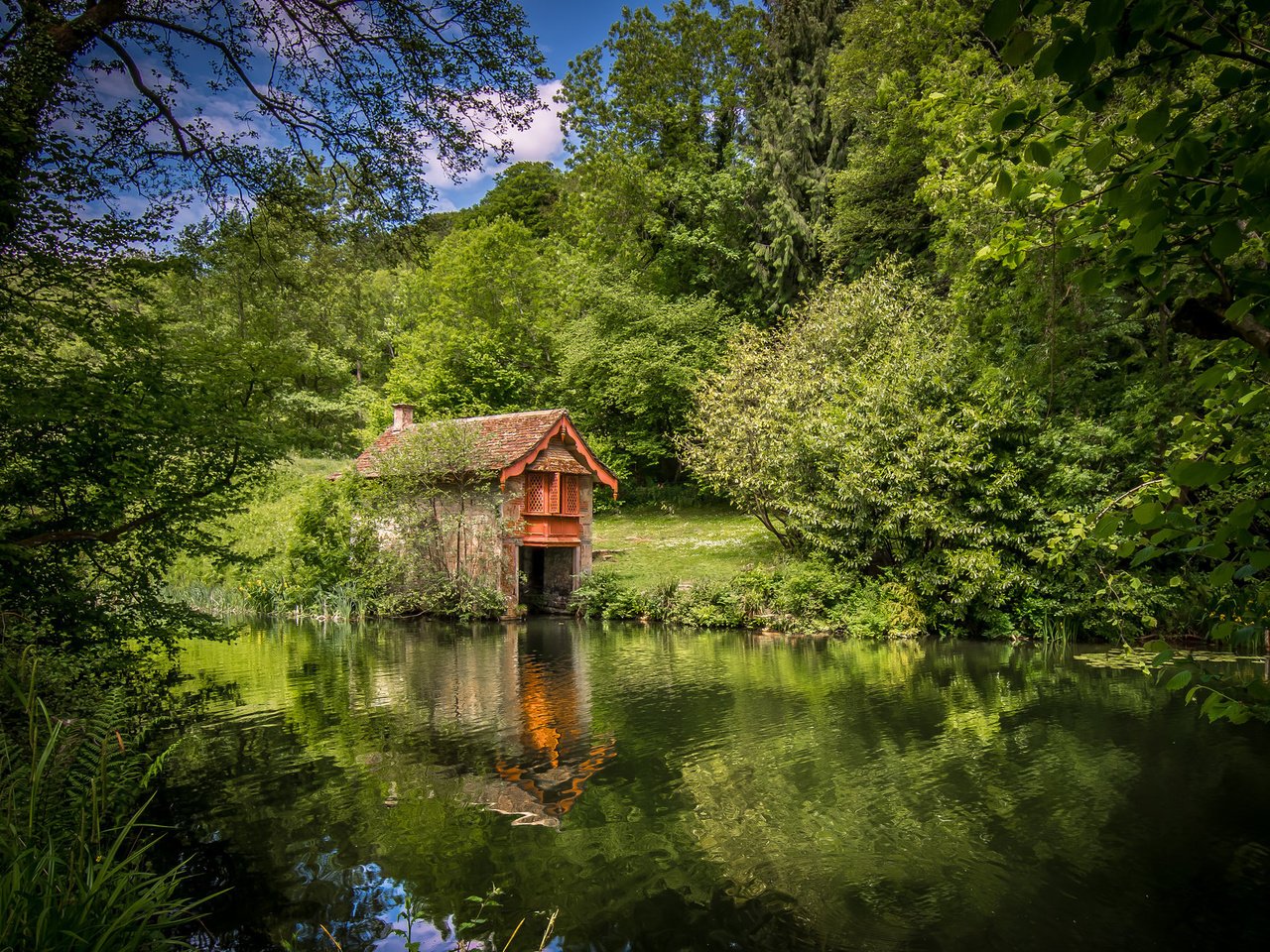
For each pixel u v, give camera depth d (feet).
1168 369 49.14
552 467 72.43
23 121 23.17
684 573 73.56
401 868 19.62
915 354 61.21
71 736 16.29
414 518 72.74
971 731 31.35
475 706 36.63
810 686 40.24
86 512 28.71
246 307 33.55
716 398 75.25
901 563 59.93
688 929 16.71
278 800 24.22
